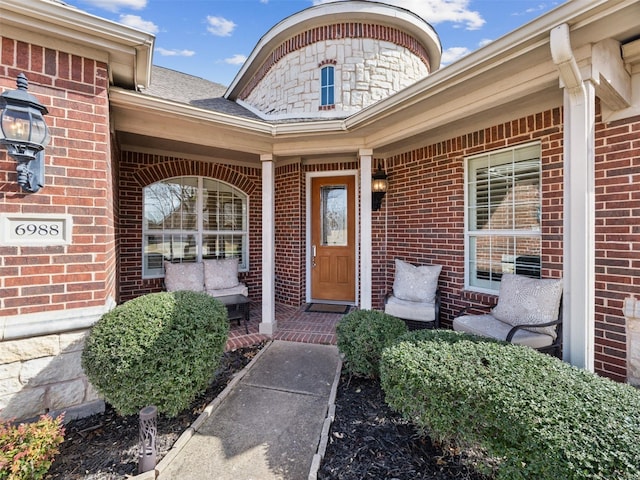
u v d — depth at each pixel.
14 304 2.39
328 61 6.15
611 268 2.91
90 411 2.71
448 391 1.92
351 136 4.35
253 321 5.26
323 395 3.02
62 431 2.06
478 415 1.79
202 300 2.90
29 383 2.46
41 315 2.47
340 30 6.16
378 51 6.23
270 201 4.62
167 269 5.29
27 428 1.96
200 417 2.63
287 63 6.51
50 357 2.54
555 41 2.10
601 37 2.14
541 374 1.92
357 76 6.11
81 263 2.64
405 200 5.31
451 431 1.95
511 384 1.82
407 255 5.29
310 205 6.38
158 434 2.47
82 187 2.65
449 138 4.56
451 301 4.57
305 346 4.23
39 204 2.47
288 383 3.25
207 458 2.23
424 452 2.22
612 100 2.67
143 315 2.49
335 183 6.26
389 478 2.00
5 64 2.35
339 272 6.29
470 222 4.46
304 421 2.64
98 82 2.73
